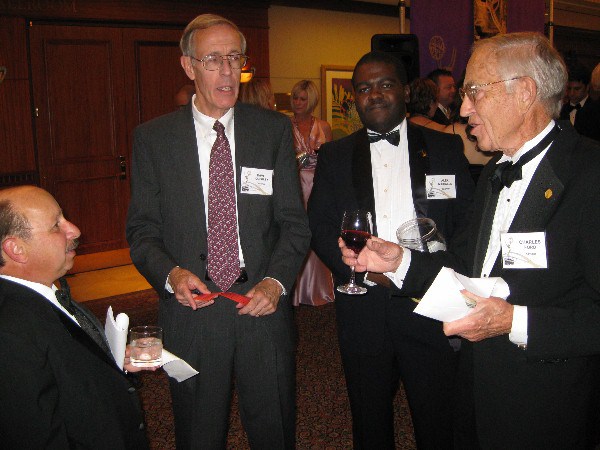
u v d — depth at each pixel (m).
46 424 1.34
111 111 6.48
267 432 2.04
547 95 1.38
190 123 1.98
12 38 5.71
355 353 2.17
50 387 1.37
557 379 1.41
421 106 3.70
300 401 3.27
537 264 1.37
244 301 1.83
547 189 1.38
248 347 1.98
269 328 2.00
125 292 5.53
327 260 2.19
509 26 6.30
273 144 2.04
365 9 8.54
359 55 8.66
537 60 1.36
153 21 6.51
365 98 2.13
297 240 2.04
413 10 5.41
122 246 6.79
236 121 2.01
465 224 1.74
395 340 2.11
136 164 2.01
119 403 1.54
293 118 5.55
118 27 6.39
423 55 5.48
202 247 1.94
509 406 1.47
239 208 1.96
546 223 1.38
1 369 1.32
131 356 1.67
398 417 3.10
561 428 1.42
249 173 1.98
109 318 1.67
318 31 8.10
